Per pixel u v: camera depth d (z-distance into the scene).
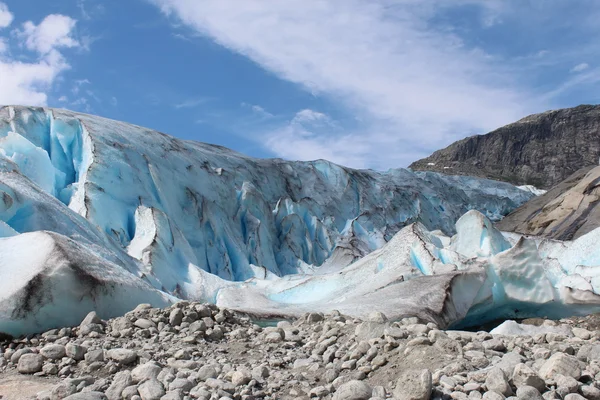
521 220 41.12
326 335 7.45
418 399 4.62
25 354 6.66
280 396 5.48
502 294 17.28
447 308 14.79
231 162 40.19
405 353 5.88
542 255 21.36
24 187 16.97
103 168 27.17
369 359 6.02
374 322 6.96
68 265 9.00
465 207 57.56
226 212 34.69
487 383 4.79
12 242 9.80
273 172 43.34
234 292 18.89
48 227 16.11
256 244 33.66
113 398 5.43
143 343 7.43
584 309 16.67
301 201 40.09
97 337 7.76
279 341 7.71
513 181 77.94
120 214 26.38
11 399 5.61
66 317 8.69
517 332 8.68
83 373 6.38
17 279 8.59
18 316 8.18
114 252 19.12
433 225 50.03
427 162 93.56
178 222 29.84
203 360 6.85
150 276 19.50
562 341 6.51
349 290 18.72
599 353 5.54
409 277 17.50
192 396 5.31
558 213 37.50
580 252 19.95
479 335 6.81
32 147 24.97
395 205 48.28
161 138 34.09
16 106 29.83
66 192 27.09
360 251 36.09
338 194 45.53
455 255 18.45
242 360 6.95
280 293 20.58
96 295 9.24
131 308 10.01
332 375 5.81
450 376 5.14
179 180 31.94
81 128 29.80
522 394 4.55
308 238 37.69
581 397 4.51
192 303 9.10
